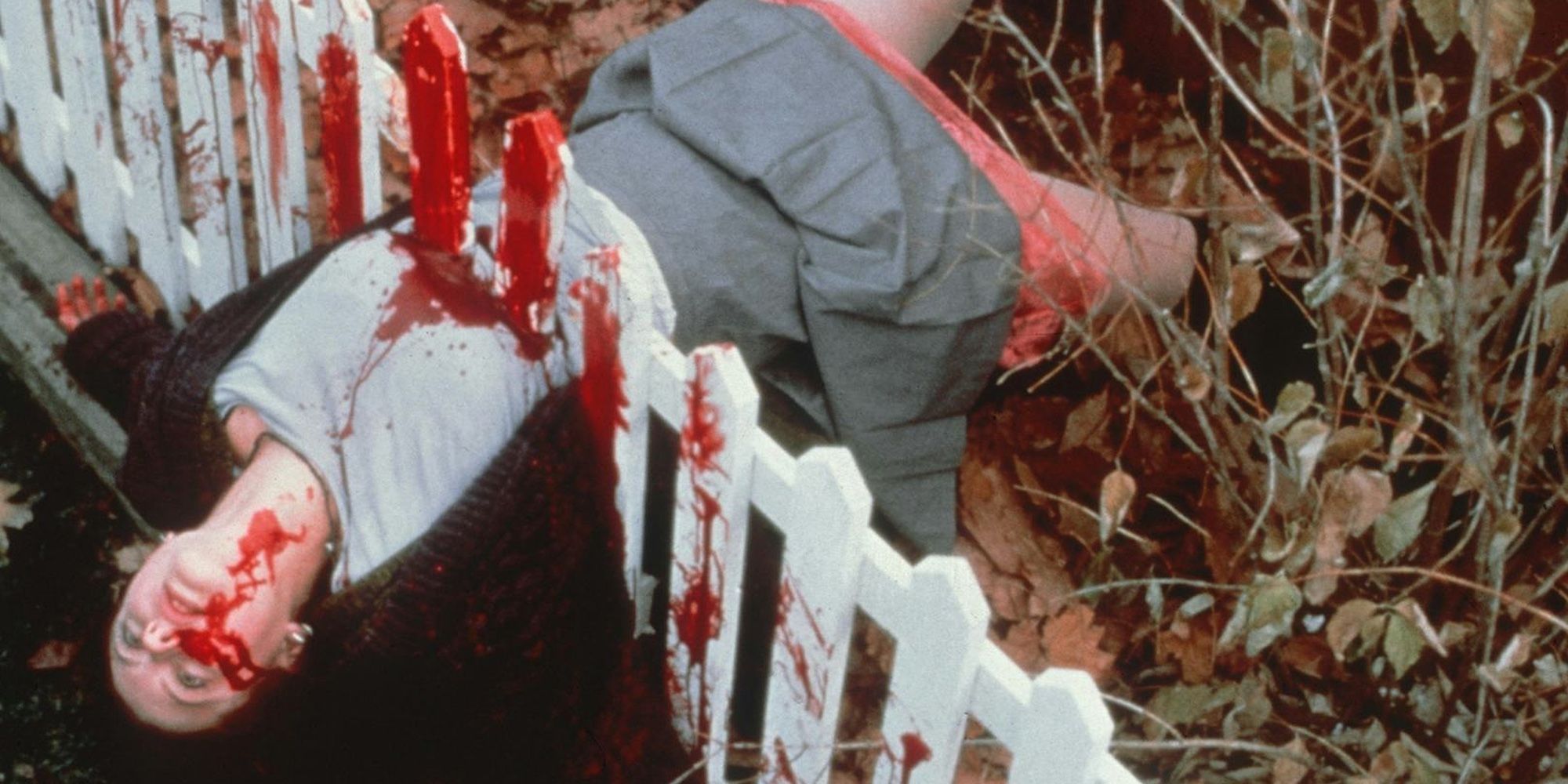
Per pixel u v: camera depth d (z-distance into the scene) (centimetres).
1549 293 211
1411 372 263
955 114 275
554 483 229
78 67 307
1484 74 197
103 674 285
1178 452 303
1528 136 271
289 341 233
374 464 227
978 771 267
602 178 259
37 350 320
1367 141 291
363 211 266
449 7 368
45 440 320
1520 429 219
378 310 230
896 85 270
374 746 243
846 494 183
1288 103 213
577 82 366
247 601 219
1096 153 238
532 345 229
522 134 205
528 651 237
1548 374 226
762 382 286
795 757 226
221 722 232
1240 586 249
